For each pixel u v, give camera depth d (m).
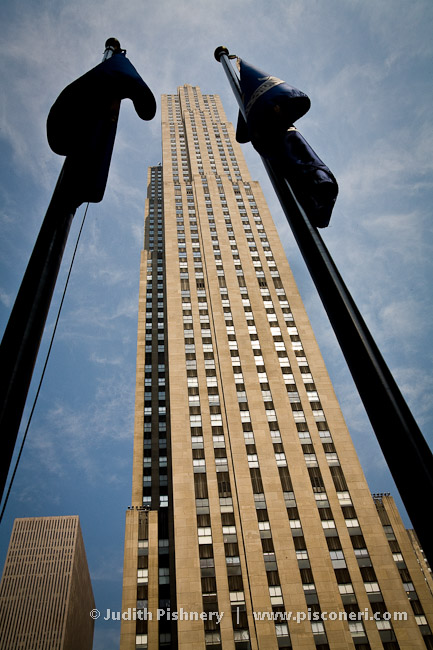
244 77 10.48
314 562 46.69
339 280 6.59
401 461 4.93
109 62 9.28
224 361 64.50
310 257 7.06
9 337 5.61
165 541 53.62
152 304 89.06
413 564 48.75
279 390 61.56
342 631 42.16
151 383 75.88
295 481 52.78
